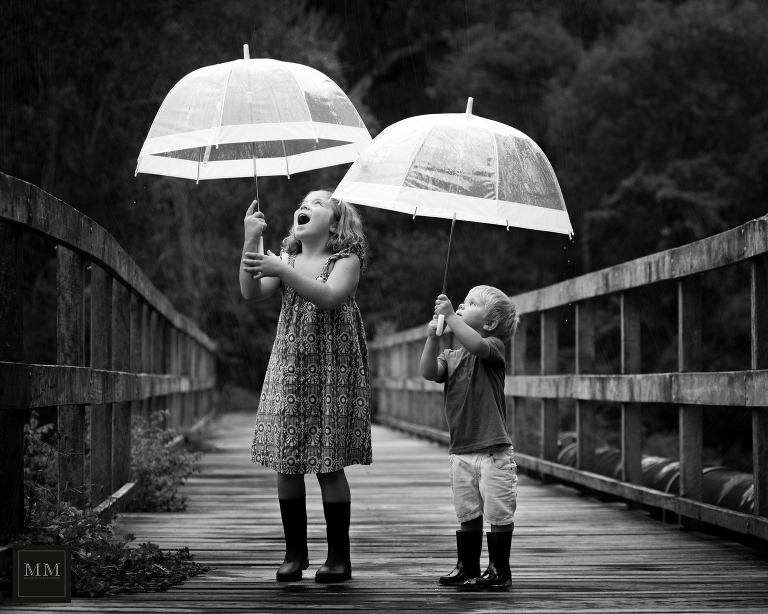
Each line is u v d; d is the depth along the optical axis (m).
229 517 6.50
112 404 6.27
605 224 26.95
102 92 16.25
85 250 5.04
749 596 4.07
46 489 5.06
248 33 19.59
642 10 29.48
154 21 17.34
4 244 3.99
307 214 4.42
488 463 4.17
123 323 6.80
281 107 4.20
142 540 5.52
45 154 14.87
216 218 22.31
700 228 25.64
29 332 13.85
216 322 24.98
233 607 3.75
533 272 28.56
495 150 4.06
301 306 4.33
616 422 22.22
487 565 4.73
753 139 26.55
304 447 4.24
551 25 30.98
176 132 4.23
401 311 28.31
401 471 10.10
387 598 3.96
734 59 27.62
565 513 6.81
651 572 4.63
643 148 27.47
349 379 4.32
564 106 28.59
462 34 31.64
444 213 3.96
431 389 13.81
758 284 5.03
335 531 4.37
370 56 32.34
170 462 7.88
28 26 14.59
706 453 20.94
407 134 4.10
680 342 6.04
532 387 8.99
